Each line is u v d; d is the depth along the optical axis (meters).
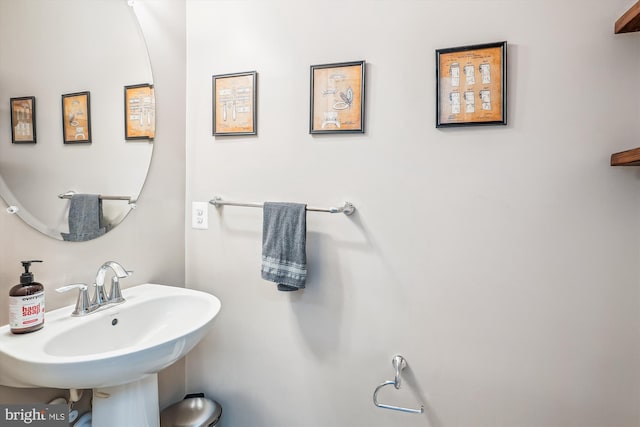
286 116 1.46
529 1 1.16
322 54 1.40
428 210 1.29
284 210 1.38
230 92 1.54
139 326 1.23
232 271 1.59
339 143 1.39
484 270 1.24
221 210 1.59
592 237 1.13
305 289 1.46
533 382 1.20
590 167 1.12
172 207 1.59
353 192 1.38
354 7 1.35
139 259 1.43
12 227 1.00
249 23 1.51
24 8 1.00
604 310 1.13
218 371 1.63
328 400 1.45
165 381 1.57
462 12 1.23
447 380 1.29
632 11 0.96
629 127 1.09
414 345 1.32
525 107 1.17
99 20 1.23
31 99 1.03
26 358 0.81
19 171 1.01
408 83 1.29
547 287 1.18
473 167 1.23
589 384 1.15
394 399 1.36
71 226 1.16
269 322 1.53
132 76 1.36
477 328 1.25
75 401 1.12
